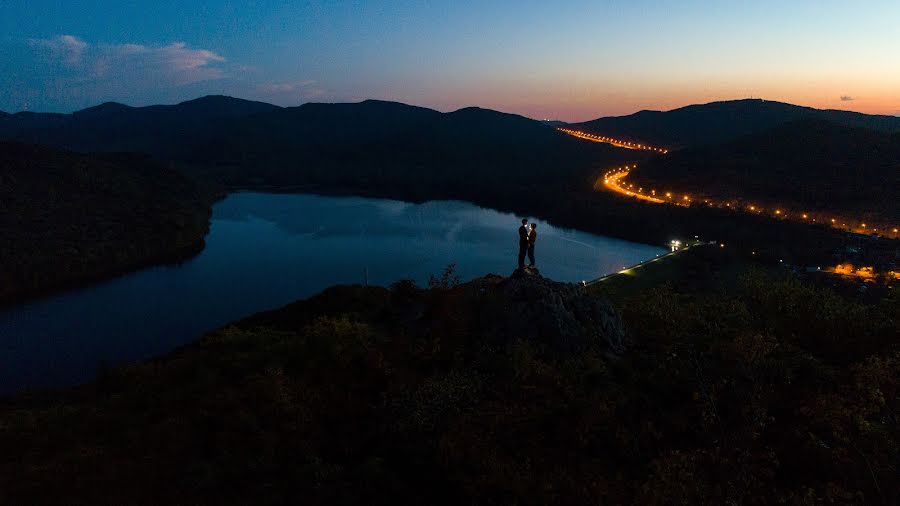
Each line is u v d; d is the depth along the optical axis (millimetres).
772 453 10359
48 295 82438
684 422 11797
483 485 9977
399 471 10992
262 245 116000
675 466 9773
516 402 12922
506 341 15773
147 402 15141
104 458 11859
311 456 11531
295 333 22266
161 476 11070
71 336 65500
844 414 11586
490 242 116062
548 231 129000
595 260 99188
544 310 16297
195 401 14562
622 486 10086
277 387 14227
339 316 22375
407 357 15547
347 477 10820
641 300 21688
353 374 15242
